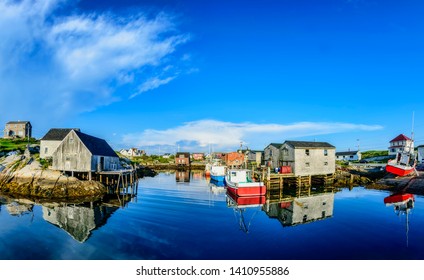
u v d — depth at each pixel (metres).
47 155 45.62
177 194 33.69
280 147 46.88
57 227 18.48
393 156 73.81
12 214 22.42
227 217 21.41
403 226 19.38
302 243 15.82
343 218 21.62
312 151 43.91
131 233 17.20
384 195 34.00
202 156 131.75
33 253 14.10
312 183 46.19
